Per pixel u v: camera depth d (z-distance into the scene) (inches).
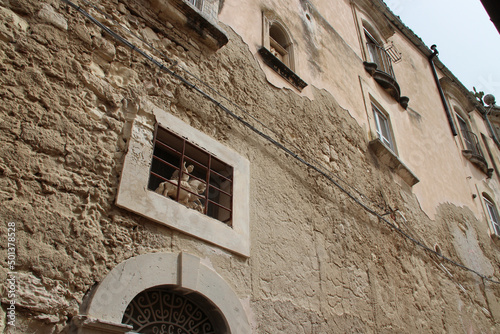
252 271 167.6
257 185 193.2
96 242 127.6
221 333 147.7
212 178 184.2
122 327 118.7
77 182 131.6
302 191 217.8
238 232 170.2
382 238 262.8
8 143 121.7
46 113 134.0
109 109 152.6
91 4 167.5
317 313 185.6
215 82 204.4
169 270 139.6
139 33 180.4
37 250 115.0
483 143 567.2
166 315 140.2
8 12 139.2
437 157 423.5
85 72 151.8
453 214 388.5
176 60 189.8
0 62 130.4
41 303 110.5
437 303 283.7
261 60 244.8
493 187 518.3
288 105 245.6
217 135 187.5
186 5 197.3
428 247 312.7
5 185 116.5
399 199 311.7
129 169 144.6
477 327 313.0
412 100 447.5
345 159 271.4
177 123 170.6
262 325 159.6
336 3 393.4
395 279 252.8
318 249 206.8
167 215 147.4
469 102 584.4
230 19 239.9
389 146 349.7
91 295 120.0
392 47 467.5
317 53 310.7
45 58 142.3
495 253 421.4
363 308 213.9
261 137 210.8
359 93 337.7
